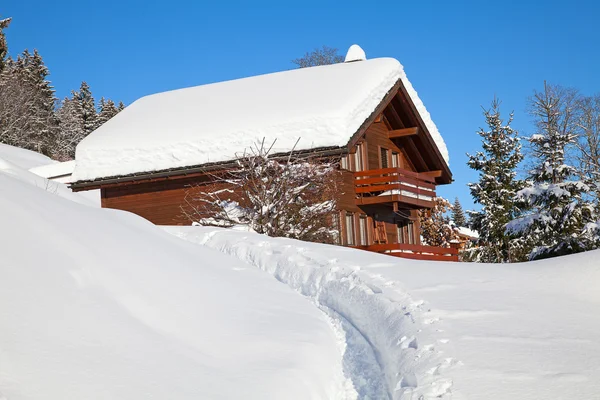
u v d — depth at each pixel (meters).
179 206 23.58
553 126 37.91
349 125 21.72
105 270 6.91
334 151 21.23
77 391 4.82
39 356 5.02
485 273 10.23
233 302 8.27
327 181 20.95
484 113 38.72
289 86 25.59
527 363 6.08
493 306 8.21
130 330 6.02
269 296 9.22
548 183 28.70
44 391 4.66
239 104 25.02
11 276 5.79
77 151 24.70
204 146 22.83
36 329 5.32
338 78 24.77
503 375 5.78
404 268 10.92
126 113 27.78
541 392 5.37
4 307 5.37
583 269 9.54
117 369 5.31
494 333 7.07
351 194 23.92
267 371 6.24
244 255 13.82
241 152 22.06
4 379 4.61
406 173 24.30
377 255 12.59
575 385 5.49
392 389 6.17
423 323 7.59
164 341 6.20
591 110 38.66
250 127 22.61
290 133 21.94
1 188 7.51
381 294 9.23
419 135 26.41
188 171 22.73
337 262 11.76
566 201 28.28
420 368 6.18
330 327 8.82
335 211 21.58
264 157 20.41
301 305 9.27
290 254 12.95
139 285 7.12
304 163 20.48
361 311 9.06
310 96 23.58
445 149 28.31
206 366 6.02
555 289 8.97
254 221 19.78
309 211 20.05
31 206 7.39
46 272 6.16
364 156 24.72
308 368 6.59
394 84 24.69
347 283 10.34
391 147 26.94
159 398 5.13
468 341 6.79
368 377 6.94
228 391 5.62
